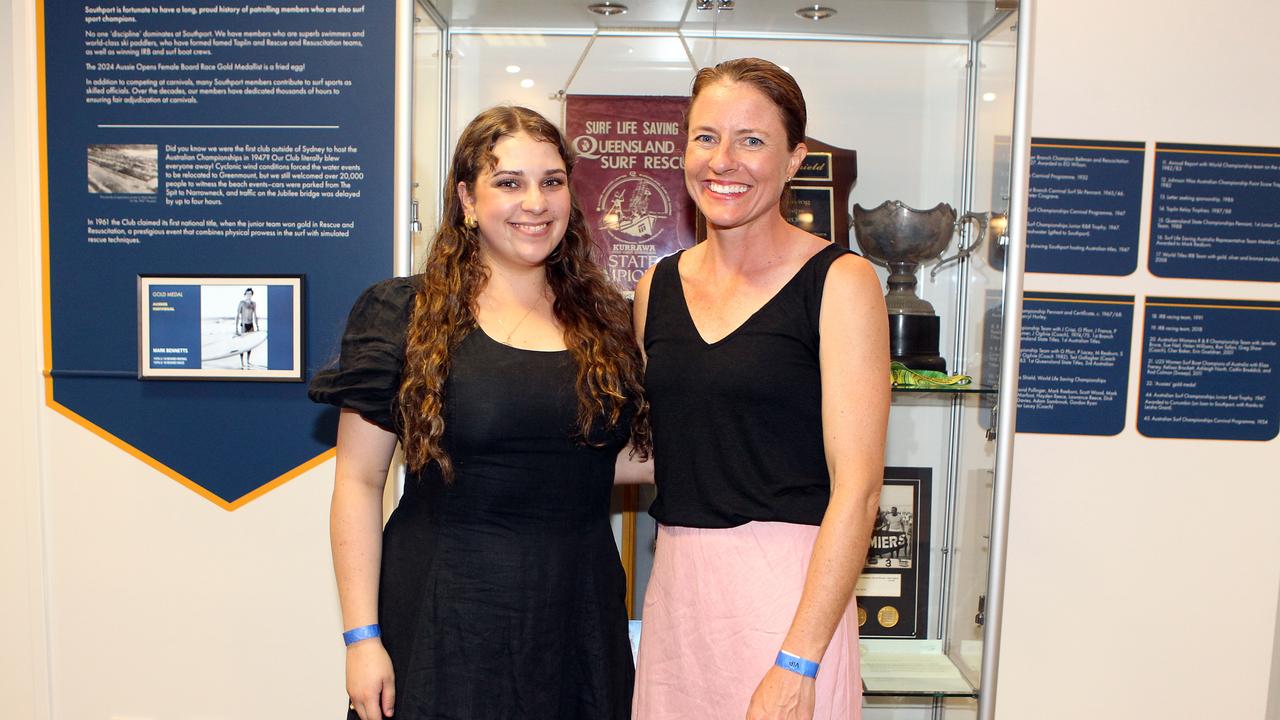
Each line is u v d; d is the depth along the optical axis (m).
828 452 1.27
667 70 2.02
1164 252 2.08
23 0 1.84
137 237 1.85
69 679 1.94
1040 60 2.04
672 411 1.36
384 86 1.81
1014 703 2.16
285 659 1.93
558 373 1.37
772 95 1.28
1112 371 2.10
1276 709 2.14
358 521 1.39
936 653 1.98
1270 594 2.13
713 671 1.31
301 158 1.83
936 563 2.00
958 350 1.95
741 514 1.30
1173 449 2.12
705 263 1.41
